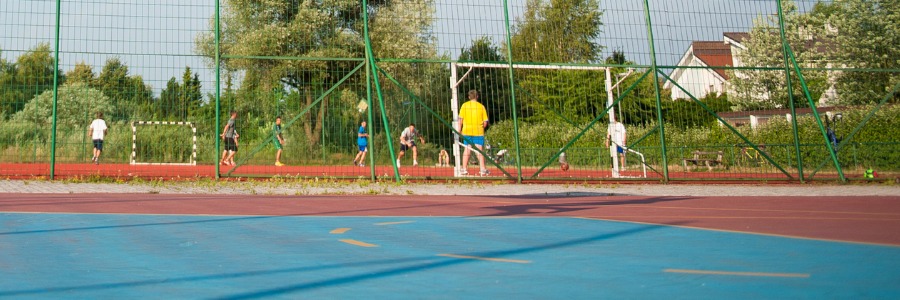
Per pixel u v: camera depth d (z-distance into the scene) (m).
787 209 8.38
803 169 15.02
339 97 14.18
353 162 14.04
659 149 14.34
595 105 15.33
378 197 10.52
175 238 5.39
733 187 12.98
